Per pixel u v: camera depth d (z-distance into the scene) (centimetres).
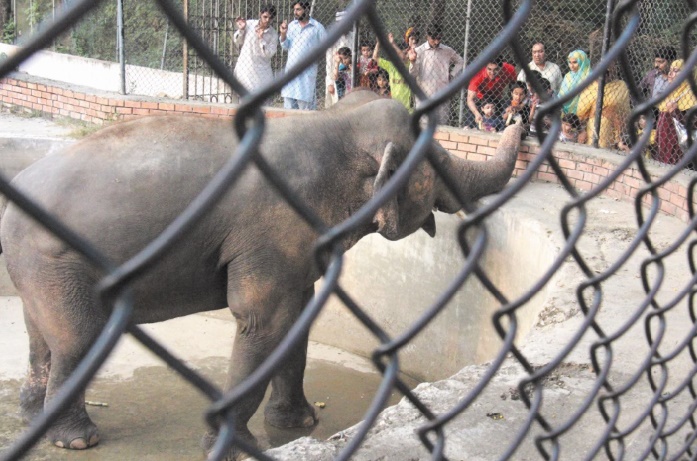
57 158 522
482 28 1064
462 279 127
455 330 797
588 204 806
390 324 852
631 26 136
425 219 585
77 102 1176
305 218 101
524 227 727
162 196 509
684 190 749
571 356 467
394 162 541
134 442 611
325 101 1090
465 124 1035
